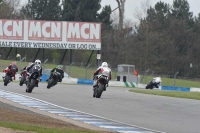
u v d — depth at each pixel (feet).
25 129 141.79
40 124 163.53
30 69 298.76
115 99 286.66
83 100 267.39
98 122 183.73
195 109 250.78
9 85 370.73
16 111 196.54
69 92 329.11
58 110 214.48
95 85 291.58
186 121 200.95
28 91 298.35
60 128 155.43
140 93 376.48
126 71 599.16
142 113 222.28
